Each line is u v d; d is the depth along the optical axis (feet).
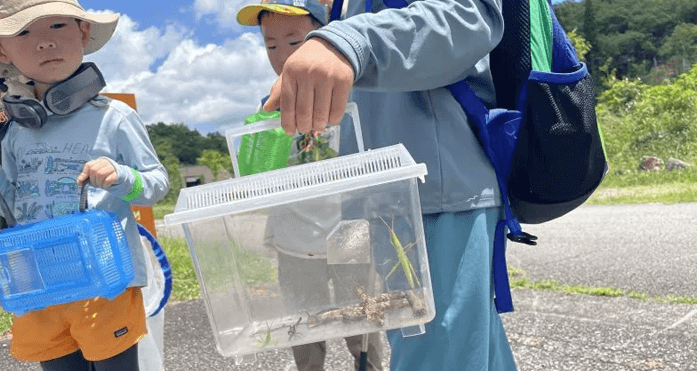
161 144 317.42
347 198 4.02
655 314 12.27
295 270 4.06
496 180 5.17
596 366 9.77
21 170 7.72
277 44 9.62
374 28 4.09
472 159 5.06
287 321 4.12
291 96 3.82
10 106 7.45
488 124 5.06
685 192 36.06
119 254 6.77
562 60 5.55
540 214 5.32
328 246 4.03
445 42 4.23
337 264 4.06
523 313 12.97
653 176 50.80
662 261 17.60
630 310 12.67
